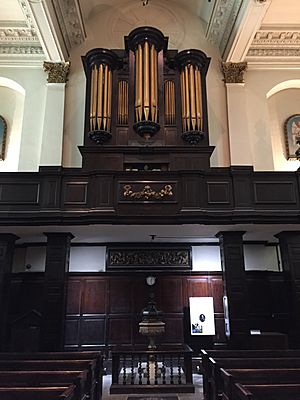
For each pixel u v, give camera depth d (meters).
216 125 9.77
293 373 4.32
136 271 10.52
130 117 8.94
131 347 7.73
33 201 8.06
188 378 7.00
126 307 10.27
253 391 3.54
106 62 9.09
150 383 7.10
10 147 10.31
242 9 8.52
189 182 8.09
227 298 8.76
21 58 10.14
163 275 10.52
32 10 7.94
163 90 9.17
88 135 8.71
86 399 4.95
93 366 5.50
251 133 9.75
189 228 8.73
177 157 8.66
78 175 8.16
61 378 4.35
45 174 8.20
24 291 10.21
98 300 10.29
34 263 10.44
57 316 8.55
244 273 8.91
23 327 9.34
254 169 9.46
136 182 8.06
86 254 10.62
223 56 10.20
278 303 10.29
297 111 10.71
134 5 10.77
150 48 9.03
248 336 8.48
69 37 9.99
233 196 8.16
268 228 8.88
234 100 9.79
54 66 9.86
